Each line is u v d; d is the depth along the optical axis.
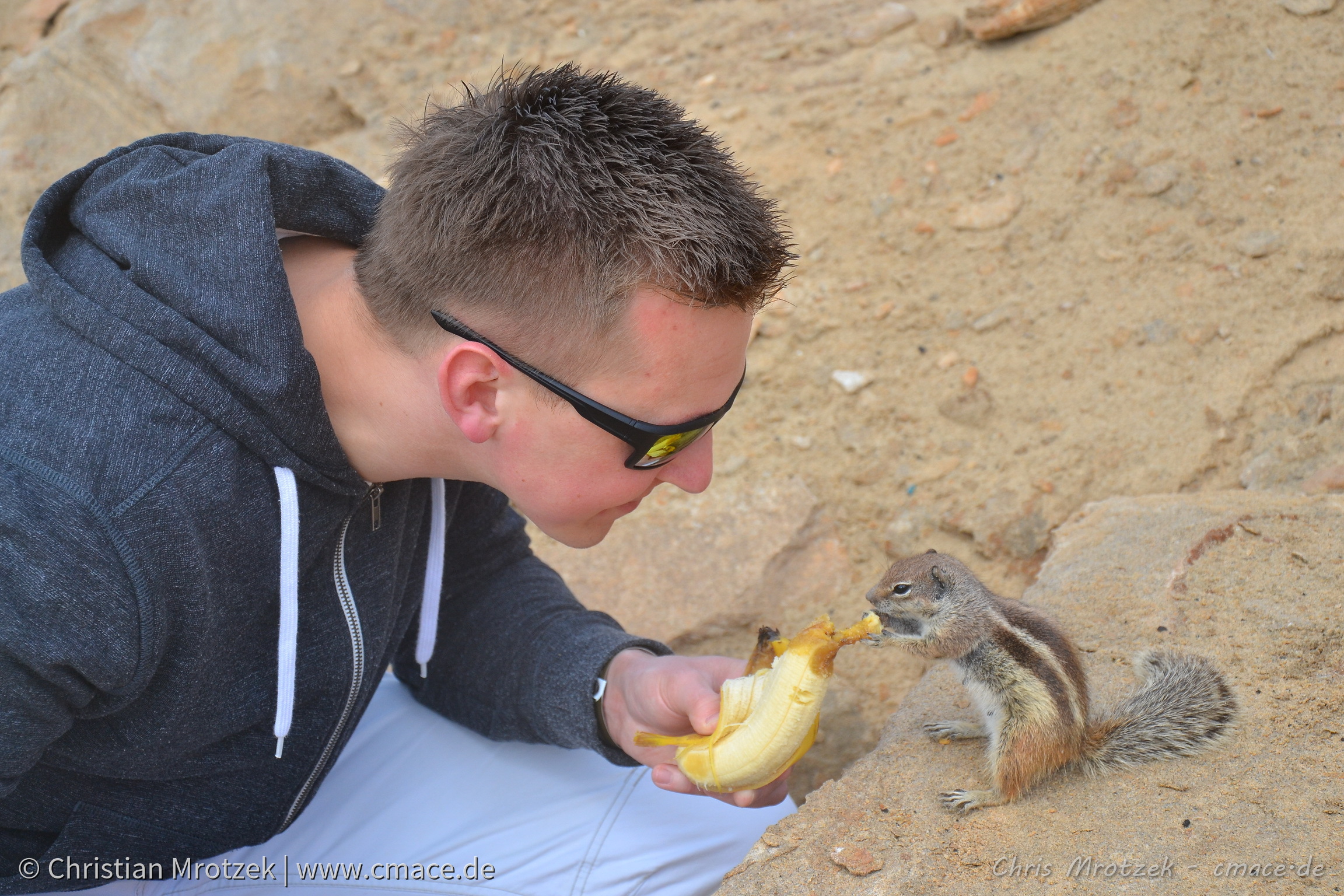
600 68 2.28
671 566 1.56
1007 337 1.62
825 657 1.04
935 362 1.64
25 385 0.96
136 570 0.94
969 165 1.82
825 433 1.64
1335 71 1.67
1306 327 1.48
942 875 1.03
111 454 0.94
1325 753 1.06
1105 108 1.79
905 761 1.12
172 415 0.96
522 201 0.94
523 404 0.98
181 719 1.01
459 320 0.97
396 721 1.24
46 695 0.94
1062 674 1.07
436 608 1.16
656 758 1.13
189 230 0.99
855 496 1.57
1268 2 1.79
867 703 1.46
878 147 1.90
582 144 0.94
